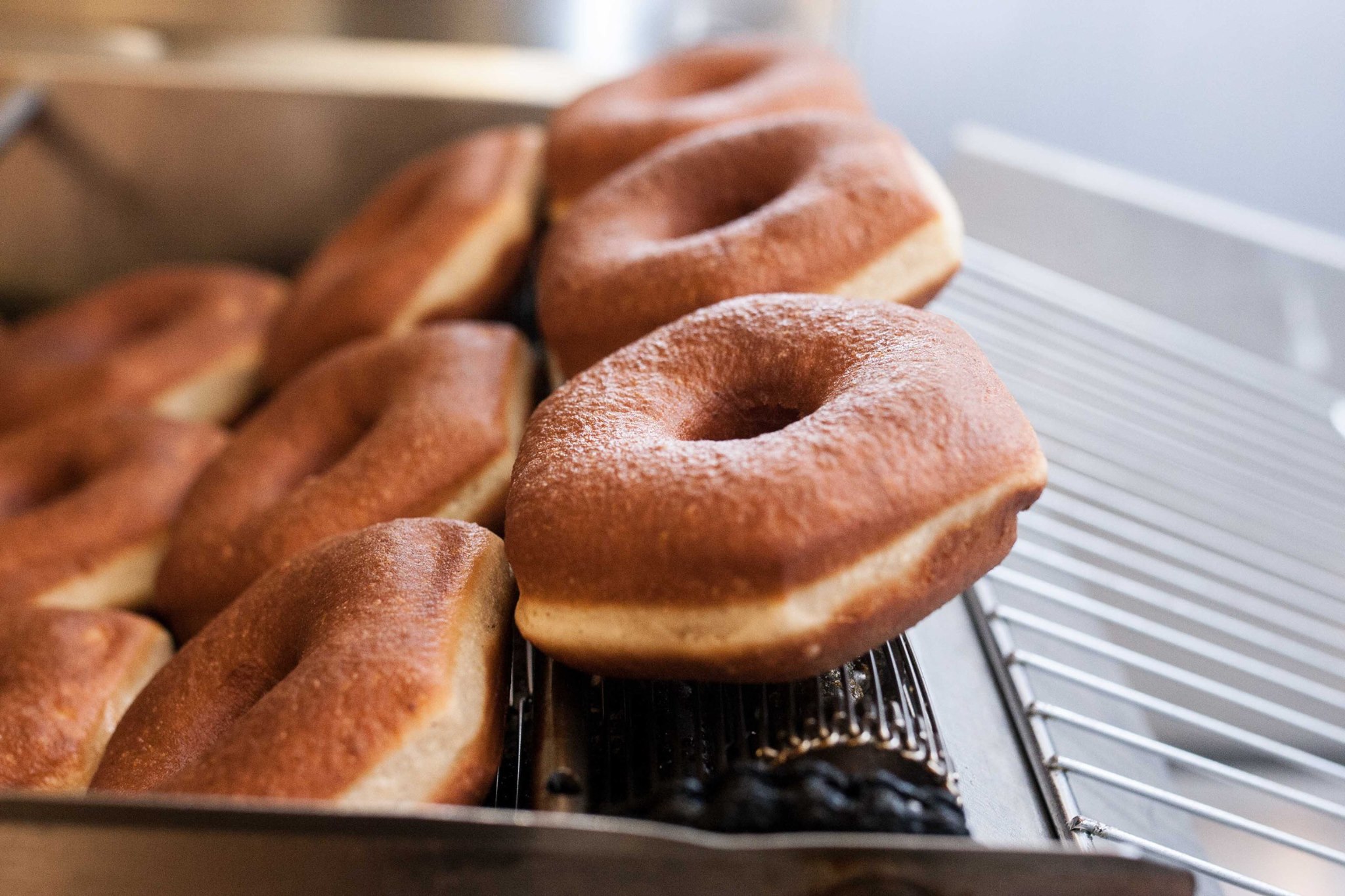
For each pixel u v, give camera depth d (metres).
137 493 0.37
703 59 0.44
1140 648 0.41
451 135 0.56
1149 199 0.48
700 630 0.23
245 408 0.48
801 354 0.26
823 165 0.31
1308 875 0.38
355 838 0.21
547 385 0.34
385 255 0.40
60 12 0.58
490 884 0.21
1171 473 0.40
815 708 0.23
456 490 0.30
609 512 0.23
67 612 0.32
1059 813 0.25
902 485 0.22
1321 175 0.66
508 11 0.57
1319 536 0.40
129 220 0.59
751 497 0.22
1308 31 0.62
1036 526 0.36
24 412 0.46
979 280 0.45
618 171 0.39
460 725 0.23
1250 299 0.47
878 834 0.22
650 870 0.21
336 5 0.57
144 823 0.21
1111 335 0.45
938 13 0.66
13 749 0.29
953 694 0.28
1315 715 0.41
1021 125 0.70
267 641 0.26
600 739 0.24
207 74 0.55
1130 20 0.64
